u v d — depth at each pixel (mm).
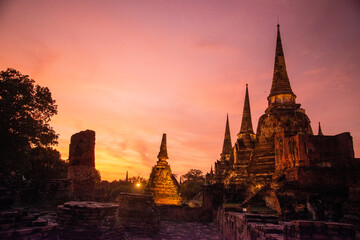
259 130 38750
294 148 23656
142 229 17391
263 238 9961
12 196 9297
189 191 71688
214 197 25656
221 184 26250
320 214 17531
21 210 8734
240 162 45188
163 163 34469
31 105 21500
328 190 21078
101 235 11680
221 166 64625
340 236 8016
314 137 22750
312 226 8195
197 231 20281
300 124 35625
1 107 19734
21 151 21125
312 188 21359
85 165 20469
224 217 18906
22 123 20516
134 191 66812
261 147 36844
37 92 22125
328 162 21984
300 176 21875
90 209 11867
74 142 20844
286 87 40812
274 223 12367
